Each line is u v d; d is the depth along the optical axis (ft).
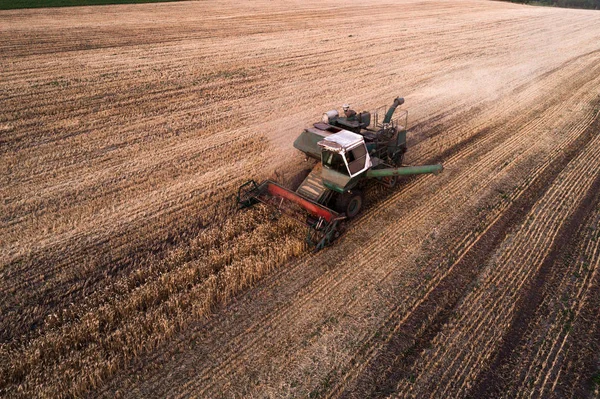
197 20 128.57
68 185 40.47
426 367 23.25
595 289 28.50
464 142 51.19
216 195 39.42
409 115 58.80
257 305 27.27
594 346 24.43
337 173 32.73
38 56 82.79
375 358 23.76
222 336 25.08
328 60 86.94
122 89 66.64
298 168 43.73
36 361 22.84
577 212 37.27
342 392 21.95
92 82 69.05
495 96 67.36
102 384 22.34
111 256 31.40
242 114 58.54
